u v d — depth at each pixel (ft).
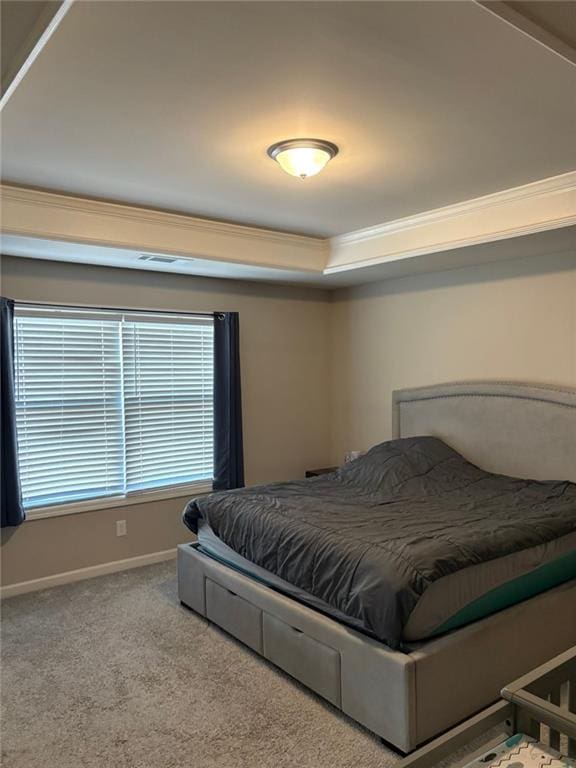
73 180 10.02
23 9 4.19
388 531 8.77
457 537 8.30
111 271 13.93
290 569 8.89
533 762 5.19
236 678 9.11
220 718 8.07
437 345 14.97
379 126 7.85
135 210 11.66
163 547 14.93
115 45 5.78
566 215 10.05
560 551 9.21
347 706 7.93
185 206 11.71
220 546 11.03
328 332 18.17
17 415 12.80
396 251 13.17
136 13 5.22
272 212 12.20
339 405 18.03
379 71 6.36
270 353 16.85
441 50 5.93
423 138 8.27
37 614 11.59
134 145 8.47
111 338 14.12
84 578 13.60
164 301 14.82
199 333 15.66
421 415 15.01
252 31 5.55
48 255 12.37
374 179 10.08
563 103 7.19
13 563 12.70
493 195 10.98
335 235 14.40
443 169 9.58
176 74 6.40
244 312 16.30
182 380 15.37
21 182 10.12
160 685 8.93
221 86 6.68
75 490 13.65
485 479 12.60
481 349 13.94
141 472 14.67
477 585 8.03
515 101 7.14
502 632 8.13
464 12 5.26
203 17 5.30
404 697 7.07
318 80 6.57
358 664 7.70
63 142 8.34
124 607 11.91
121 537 14.24
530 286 12.92
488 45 5.85
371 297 16.79
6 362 12.17
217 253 13.05
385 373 16.46
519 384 12.82
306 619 8.55
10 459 12.20
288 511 10.19
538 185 10.27
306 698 8.52
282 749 7.39
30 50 4.67
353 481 13.12
